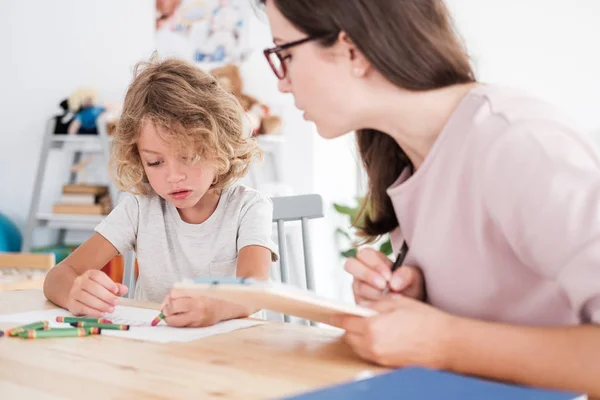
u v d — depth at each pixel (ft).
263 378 2.49
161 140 4.42
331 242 11.95
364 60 2.68
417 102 2.77
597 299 2.19
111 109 11.68
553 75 10.82
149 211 5.17
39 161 12.71
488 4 11.10
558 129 2.42
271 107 11.59
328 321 2.79
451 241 2.78
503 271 2.67
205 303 3.59
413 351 2.46
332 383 2.42
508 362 2.31
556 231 2.23
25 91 13.19
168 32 12.26
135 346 3.08
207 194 5.10
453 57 2.76
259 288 2.45
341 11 2.60
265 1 2.80
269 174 11.71
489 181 2.49
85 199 11.86
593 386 2.20
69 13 12.90
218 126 4.73
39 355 2.91
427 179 2.85
